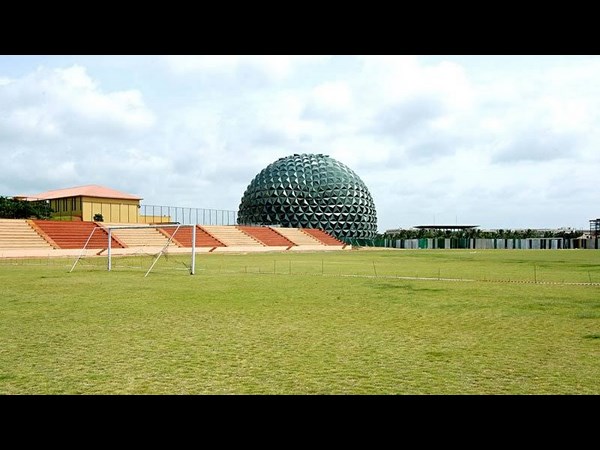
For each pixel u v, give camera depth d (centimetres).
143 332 1002
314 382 665
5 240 4459
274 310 1302
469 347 870
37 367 737
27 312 1261
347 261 3947
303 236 7844
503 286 1919
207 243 6091
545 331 1016
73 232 5156
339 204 8781
